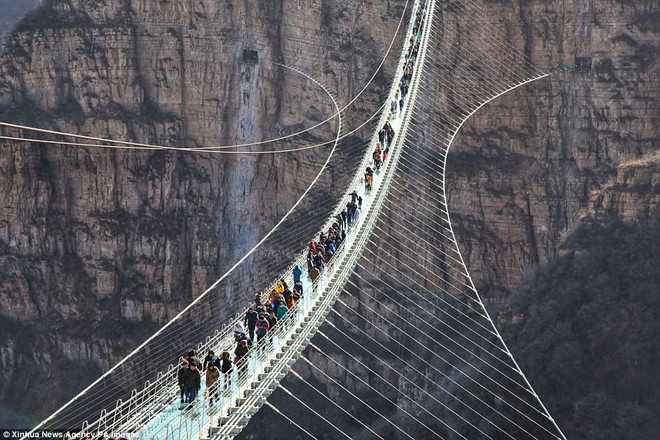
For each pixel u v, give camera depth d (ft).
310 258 252.62
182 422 159.53
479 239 632.79
